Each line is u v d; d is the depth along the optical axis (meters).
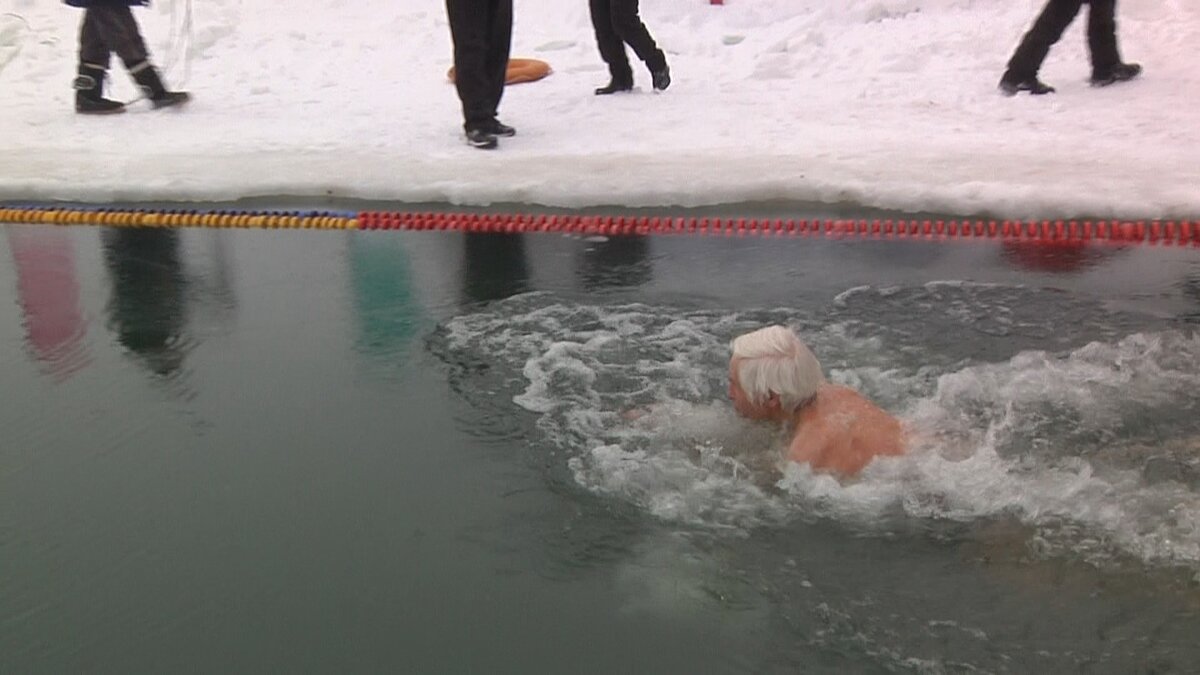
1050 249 4.60
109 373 3.82
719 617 2.46
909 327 3.83
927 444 2.93
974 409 3.14
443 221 5.38
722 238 4.94
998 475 2.80
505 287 4.44
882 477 2.82
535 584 2.60
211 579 2.68
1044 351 3.57
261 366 3.82
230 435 3.35
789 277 4.39
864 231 4.93
